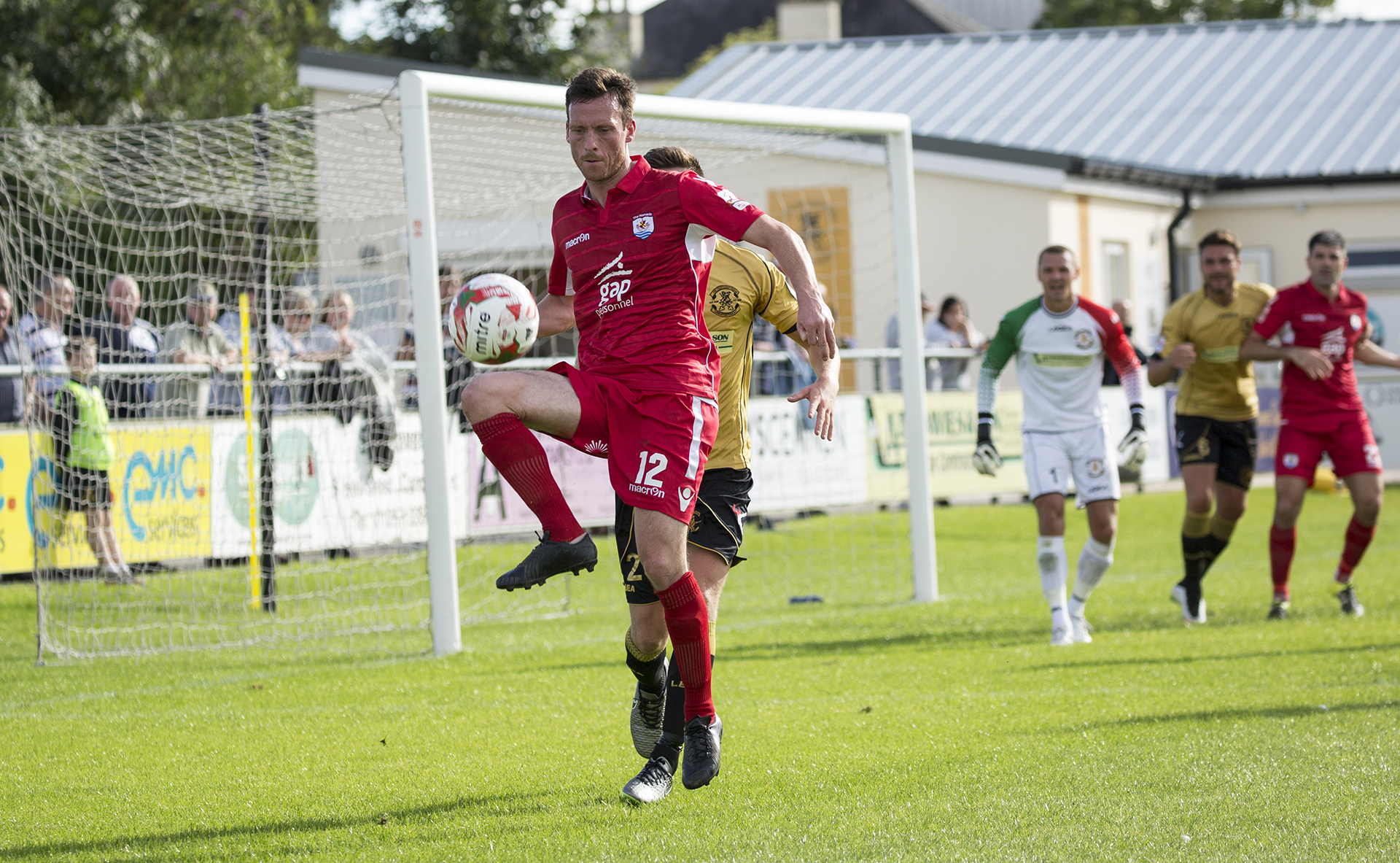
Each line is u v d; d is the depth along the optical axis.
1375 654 18.06
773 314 12.54
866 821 10.41
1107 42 73.06
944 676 17.20
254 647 21.86
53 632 23.33
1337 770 11.59
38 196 27.86
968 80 69.94
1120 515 39.78
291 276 31.72
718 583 12.08
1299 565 29.81
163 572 26.66
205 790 12.14
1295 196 57.62
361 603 26.36
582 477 32.09
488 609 25.75
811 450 33.72
